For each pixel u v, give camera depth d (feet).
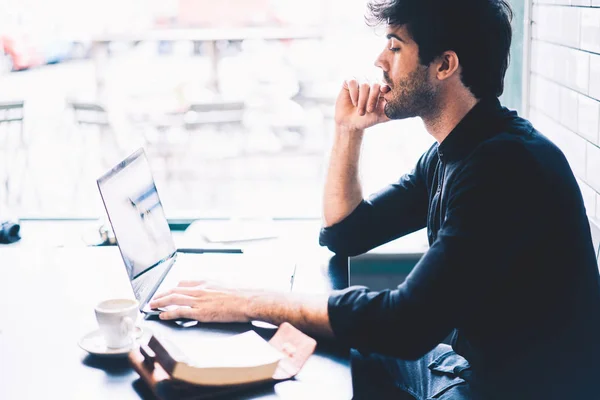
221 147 14.74
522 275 4.14
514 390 4.29
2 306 4.83
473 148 4.41
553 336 4.19
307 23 13.53
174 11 13.99
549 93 6.90
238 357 3.71
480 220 4.02
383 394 4.91
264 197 13.58
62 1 13.16
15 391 3.59
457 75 4.46
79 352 4.09
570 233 4.18
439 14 4.36
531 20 7.43
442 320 3.95
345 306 4.14
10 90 12.65
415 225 5.66
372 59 8.10
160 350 3.64
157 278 5.16
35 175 12.59
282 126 14.87
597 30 5.46
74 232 7.11
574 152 6.14
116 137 14.26
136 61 14.49
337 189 5.70
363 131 5.71
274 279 5.26
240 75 14.71
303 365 3.91
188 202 13.69
